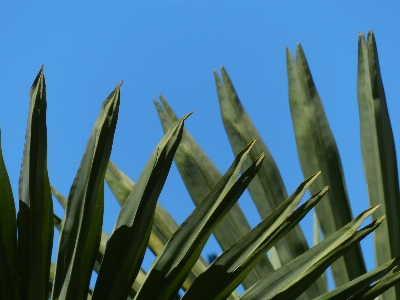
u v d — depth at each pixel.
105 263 1.23
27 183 1.21
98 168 1.20
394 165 1.56
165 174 1.23
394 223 1.55
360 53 1.64
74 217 1.23
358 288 1.25
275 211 1.24
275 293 1.24
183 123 1.25
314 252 1.24
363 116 1.61
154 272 1.23
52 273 1.55
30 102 1.22
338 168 1.64
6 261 1.22
